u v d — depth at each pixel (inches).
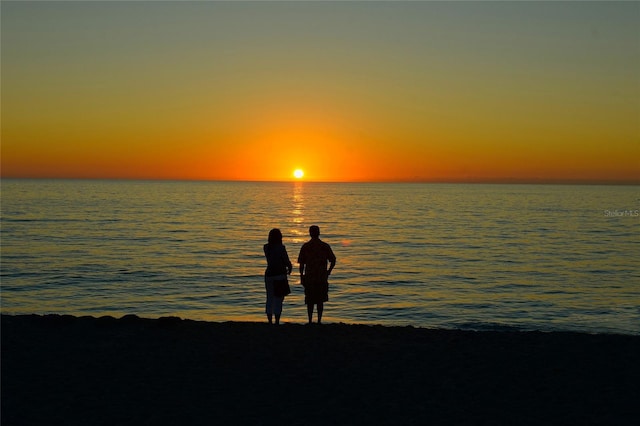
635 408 268.8
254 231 2338.8
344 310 848.3
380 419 255.0
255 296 957.2
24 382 299.1
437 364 338.3
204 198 6323.8
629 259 1556.3
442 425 248.7
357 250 1724.9
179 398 278.5
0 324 425.7
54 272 1205.7
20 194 6584.6
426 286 1082.7
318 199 6520.7
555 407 270.2
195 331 413.1
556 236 2271.2
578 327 744.3
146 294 970.1
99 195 6688.0
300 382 304.5
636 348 377.4
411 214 3769.7
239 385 298.7
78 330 411.2
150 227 2474.2
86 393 283.7
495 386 299.9
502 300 945.5
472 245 1897.1
